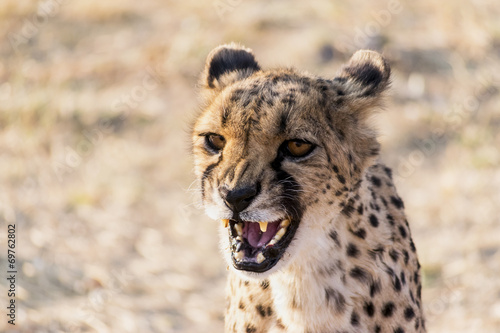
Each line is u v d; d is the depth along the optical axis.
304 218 9.38
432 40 26.92
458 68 25.50
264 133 9.01
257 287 9.98
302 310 9.80
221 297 17.03
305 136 9.11
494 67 25.44
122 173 22.48
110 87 25.80
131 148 23.44
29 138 23.95
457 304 15.90
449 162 21.64
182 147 23.06
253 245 9.41
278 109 9.03
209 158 9.53
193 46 26.77
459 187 20.53
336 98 9.70
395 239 10.28
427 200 20.31
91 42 28.50
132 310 15.90
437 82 24.89
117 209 20.81
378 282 9.79
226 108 9.23
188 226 20.23
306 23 27.92
